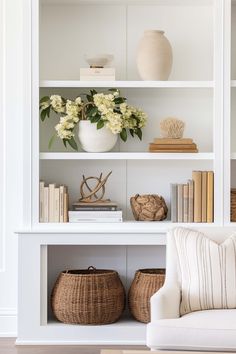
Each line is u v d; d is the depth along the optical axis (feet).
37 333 14.51
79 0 15.21
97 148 14.76
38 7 14.57
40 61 15.51
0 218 15.37
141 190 15.56
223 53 14.56
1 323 15.31
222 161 14.58
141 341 14.56
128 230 14.46
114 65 15.53
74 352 13.94
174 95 15.52
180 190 14.67
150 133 15.53
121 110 14.79
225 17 14.52
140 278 14.82
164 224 14.71
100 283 14.56
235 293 12.36
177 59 15.52
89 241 14.47
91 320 14.49
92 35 15.52
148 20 15.52
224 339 11.10
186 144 14.64
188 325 11.26
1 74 15.34
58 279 14.87
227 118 14.56
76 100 14.83
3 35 15.31
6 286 15.35
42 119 14.92
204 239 12.64
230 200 14.73
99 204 14.78
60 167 15.56
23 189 14.61
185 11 15.52
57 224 14.66
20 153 15.37
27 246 14.46
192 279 12.44
